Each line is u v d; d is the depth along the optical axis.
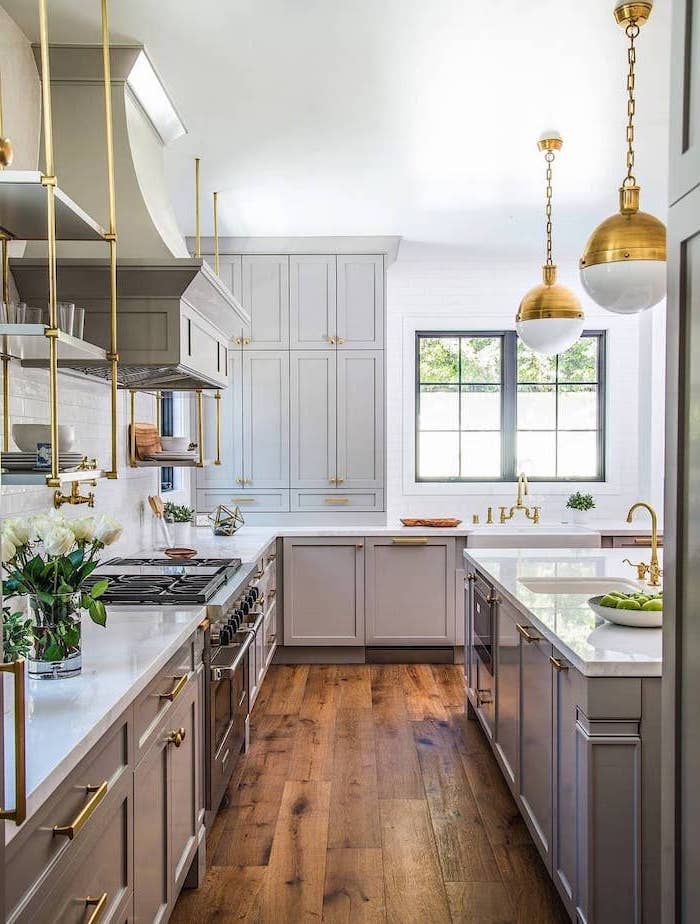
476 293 5.61
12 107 2.42
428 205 4.28
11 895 1.10
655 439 5.49
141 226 2.60
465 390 5.73
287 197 4.12
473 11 2.32
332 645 4.95
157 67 2.68
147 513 3.96
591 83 2.79
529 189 4.00
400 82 2.78
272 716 3.97
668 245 1.29
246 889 2.39
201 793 2.45
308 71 2.70
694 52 1.20
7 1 2.27
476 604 3.65
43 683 1.67
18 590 1.70
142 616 2.36
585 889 1.87
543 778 2.32
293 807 2.94
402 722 3.88
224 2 2.28
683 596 1.24
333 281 5.04
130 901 1.66
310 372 5.06
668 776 1.29
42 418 2.56
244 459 5.09
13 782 1.15
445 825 2.79
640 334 5.61
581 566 3.43
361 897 2.34
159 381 3.21
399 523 5.35
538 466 5.75
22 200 1.84
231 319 3.39
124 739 1.63
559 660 2.12
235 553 3.80
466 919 2.23
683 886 1.25
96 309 2.57
